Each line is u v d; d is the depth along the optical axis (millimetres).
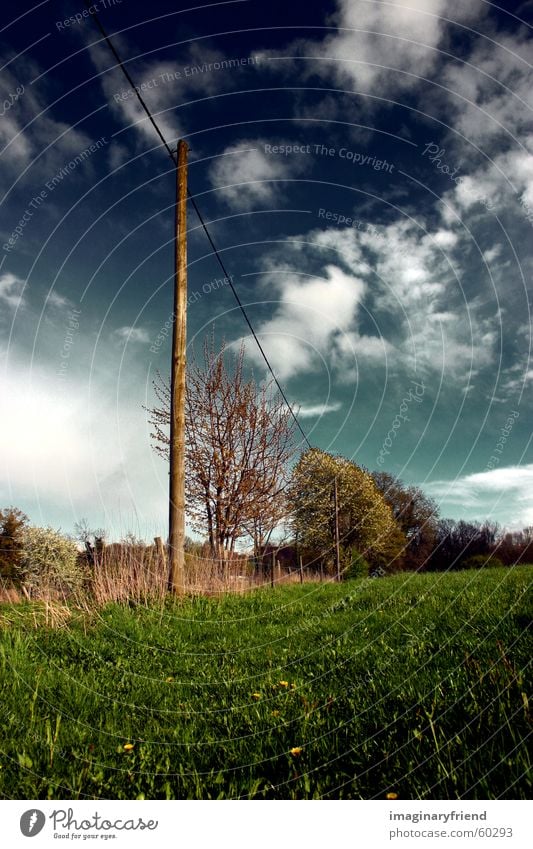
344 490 26906
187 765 3076
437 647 4977
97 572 8945
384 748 2945
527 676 3531
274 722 3633
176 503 9375
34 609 7852
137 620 7188
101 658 5621
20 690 4250
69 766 3029
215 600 9141
